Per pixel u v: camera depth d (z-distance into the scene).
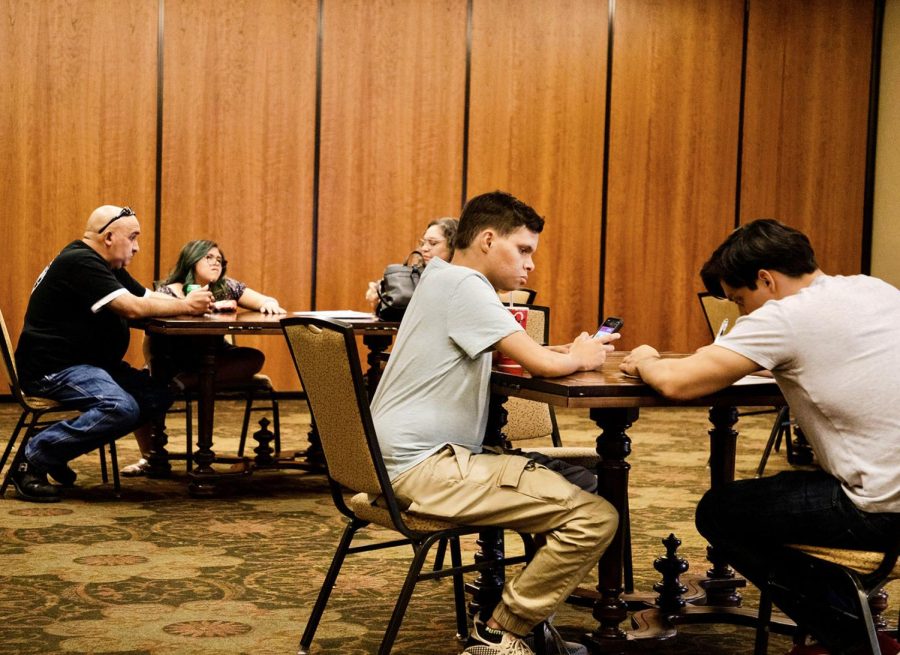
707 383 2.22
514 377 2.51
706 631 2.92
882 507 2.10
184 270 5.34
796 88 8.64
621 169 8.35
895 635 2.75
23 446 4.45
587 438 6.53
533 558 2.38
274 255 7.77
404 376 2.50
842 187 8.78
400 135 7.94
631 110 8.34
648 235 8.43
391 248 7.98
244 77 7.65
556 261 8.27
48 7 7.28
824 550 2.21
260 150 7.70
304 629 2.86
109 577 3.31
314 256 7.85
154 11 7.47
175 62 7.52
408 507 2.42
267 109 7.70
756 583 2.38
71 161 7.38
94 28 7.37
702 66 8.45
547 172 8.22
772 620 2.84
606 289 8.38
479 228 2.59
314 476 5.14
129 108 7.46
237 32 7.62
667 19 8.37
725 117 8.52
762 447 6.36
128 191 7.50
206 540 3.82
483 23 8.04
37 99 7.30
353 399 2.33
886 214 8.70
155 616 2.94
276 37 7.69
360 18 7.82
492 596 2.88
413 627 2.90
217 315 4.77
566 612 3.05
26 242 7.33
